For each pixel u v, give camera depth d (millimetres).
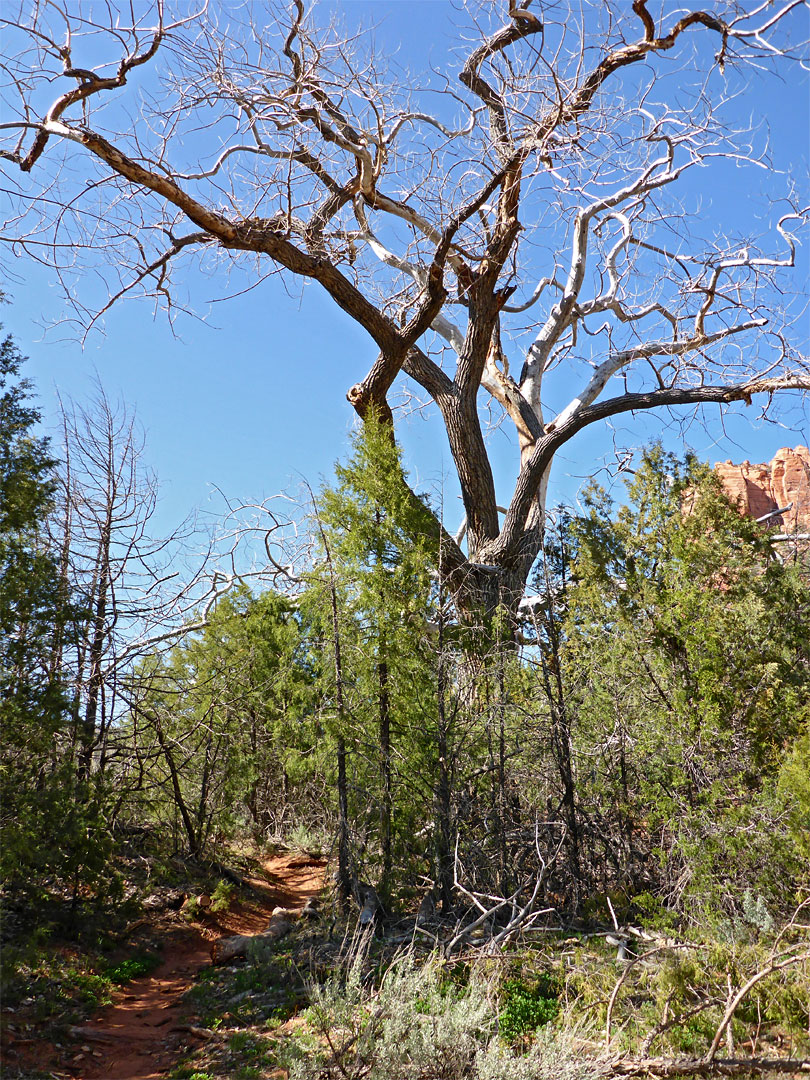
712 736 10734
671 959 8109
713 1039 6688
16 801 11234
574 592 12648
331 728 12336
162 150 14805
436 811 11977
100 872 12633
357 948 9672
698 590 11422
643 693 11625
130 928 12945
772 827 9734
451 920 11148
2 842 10633
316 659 14188
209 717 16828
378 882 12227
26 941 10211
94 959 11258
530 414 22875
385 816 12227
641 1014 7367
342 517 12938
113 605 15102
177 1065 8055
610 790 11984
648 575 12117
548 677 12398
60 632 12508
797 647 11781
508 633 13578
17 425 12234
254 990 10039
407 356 19109
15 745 11719
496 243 19250
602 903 11227
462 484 20406
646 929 10016
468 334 20391
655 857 11617
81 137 13719
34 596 12008
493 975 8312
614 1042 6660
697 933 9102
